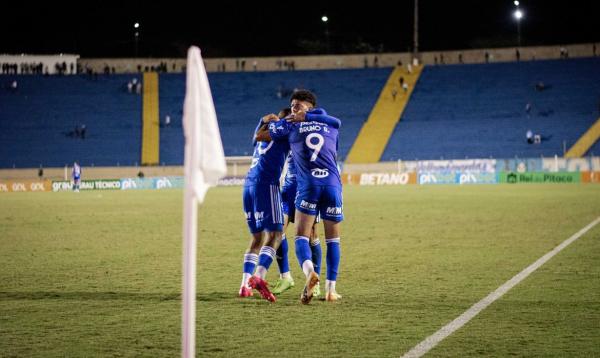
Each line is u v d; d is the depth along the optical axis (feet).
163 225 93.81
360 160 259.80
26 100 293.43
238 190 207.51
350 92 305.32
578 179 225.97
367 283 45.96
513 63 311.47
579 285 44.29
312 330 32.68
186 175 21.38
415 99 296.51
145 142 272.10
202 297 41.37
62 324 34.24
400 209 115.96
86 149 268.41
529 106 278.46
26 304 39.42
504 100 288.92
